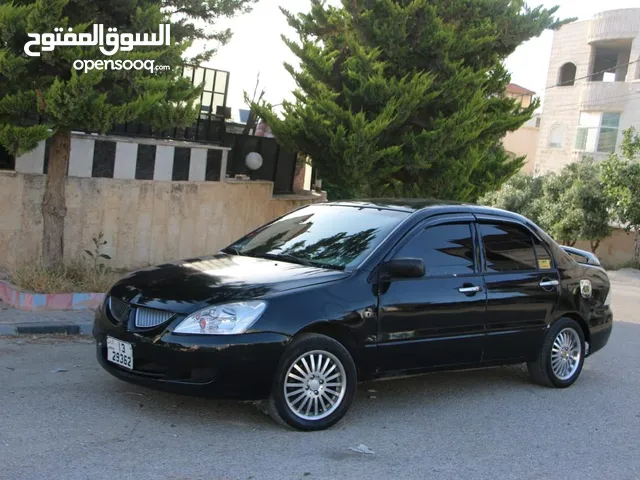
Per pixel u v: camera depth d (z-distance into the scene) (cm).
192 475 437
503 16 1193
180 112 854
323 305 533
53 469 429
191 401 575
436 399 655
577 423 614
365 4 1119
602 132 3347
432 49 1120
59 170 877
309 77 1109
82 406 545
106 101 838
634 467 518
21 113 786
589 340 755
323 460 478
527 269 686
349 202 690
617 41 3381
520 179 3222
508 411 634
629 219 2612
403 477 463
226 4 916
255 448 489
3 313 796
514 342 666
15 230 984
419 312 586
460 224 645
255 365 501
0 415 512
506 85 1273
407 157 1116
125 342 521
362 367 562
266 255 626
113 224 1084
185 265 595
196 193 1178
